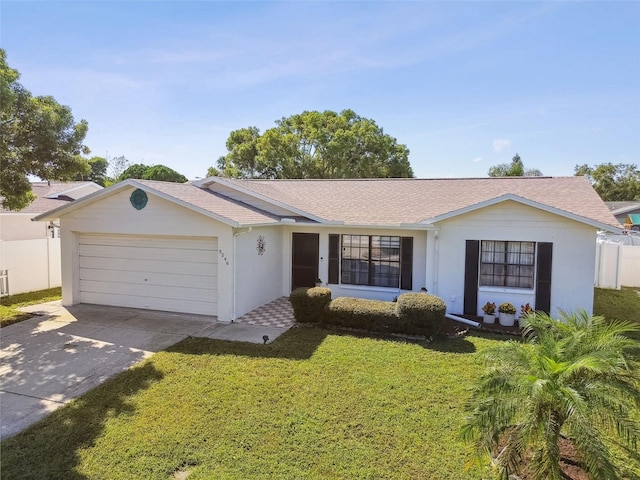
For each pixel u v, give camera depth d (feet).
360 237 42.24
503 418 13.17
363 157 125.29
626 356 14.92
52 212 39.73
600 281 54.29
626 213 133.28
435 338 31.01
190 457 15.87
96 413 19.34
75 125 42.68
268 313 38.22
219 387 22.13
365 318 32.09
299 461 15.65
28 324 34.50
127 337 31.04
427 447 16.57
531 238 35.19
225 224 34.76
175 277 37.65
